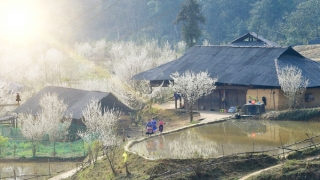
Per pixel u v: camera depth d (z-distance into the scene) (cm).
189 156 3953
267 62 6525
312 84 6081
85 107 6469
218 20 15250
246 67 6594
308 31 12656
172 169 3747
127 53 12012
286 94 5972
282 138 4500
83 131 6128
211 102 6775
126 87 7794
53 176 4841
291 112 5462
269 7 14425
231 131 4984
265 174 3453
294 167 3453
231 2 15562
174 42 14775
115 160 4266
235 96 6550
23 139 6256
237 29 14525
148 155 4091
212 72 6762
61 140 6169
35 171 5169
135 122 6662
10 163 5556
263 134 4731
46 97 6694
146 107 7144
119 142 4938
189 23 10381
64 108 6531
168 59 10612
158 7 15925
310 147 3875
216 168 3684
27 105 7194
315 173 3362
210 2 15812
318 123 5231
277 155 3850
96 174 4162
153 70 7412
